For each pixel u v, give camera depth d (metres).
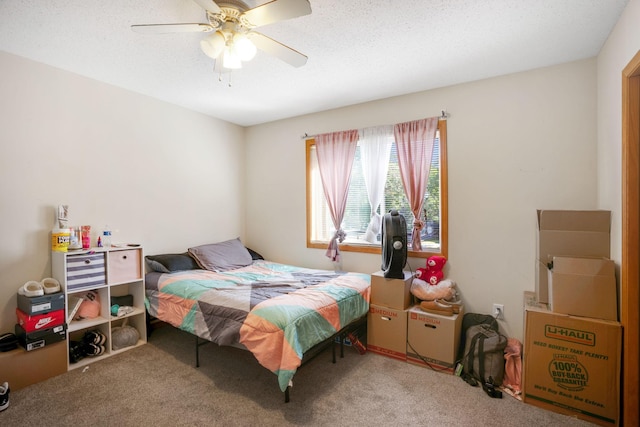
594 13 1.85
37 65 2.48
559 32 2.06
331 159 3.53
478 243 2.80
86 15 1.89
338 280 2.86
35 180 2.48
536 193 2.58
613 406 1.81
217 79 2.82
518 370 2.21
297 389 2.17
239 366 2.48
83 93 2.75
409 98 3.12
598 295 1.91
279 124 4.04
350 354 2.74
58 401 2.01
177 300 2.61
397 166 3.25
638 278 1.77
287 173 3.98
